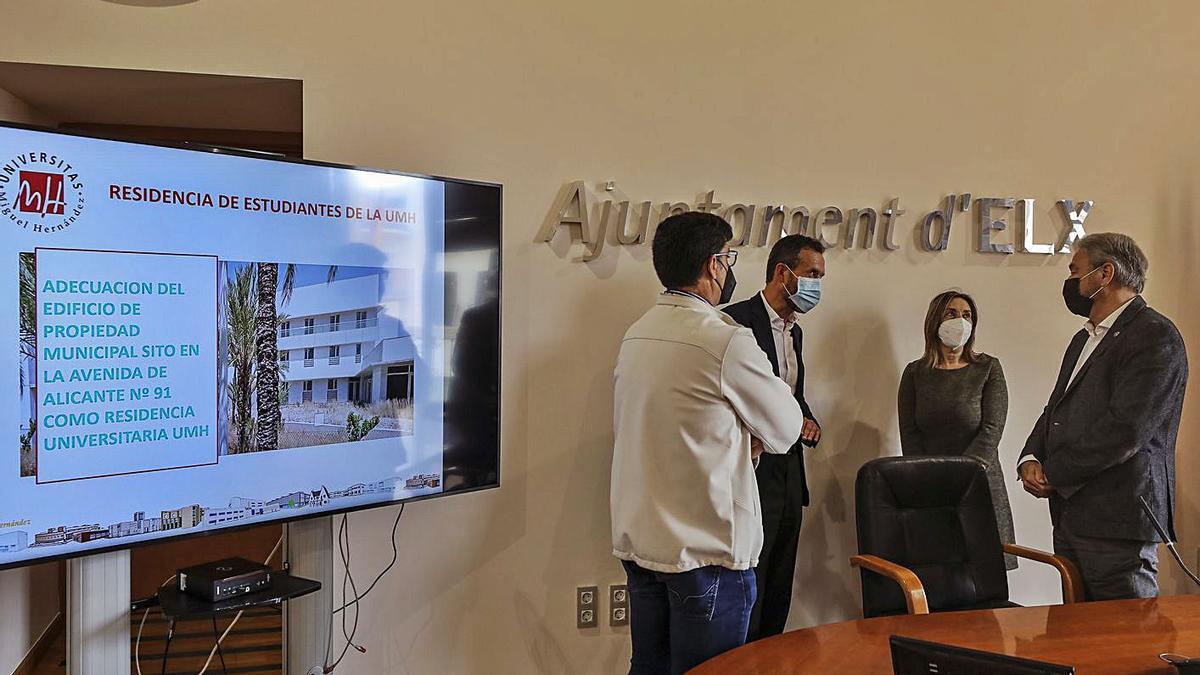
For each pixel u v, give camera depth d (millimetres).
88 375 1806
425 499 2471
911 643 1443
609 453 2877
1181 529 3414
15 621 2930
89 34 2439
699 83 2945
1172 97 3410
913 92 3156
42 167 1749
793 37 3033
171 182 1912
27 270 1734
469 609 2770
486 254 2488
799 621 3082
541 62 2795
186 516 1947
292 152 3525
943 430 2967
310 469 2143
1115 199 3365
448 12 2705
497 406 2523
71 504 1791
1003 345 3271
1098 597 2646
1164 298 3406
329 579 2318
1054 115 3301
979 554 2643
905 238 3160
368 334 2240
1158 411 2531
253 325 2039
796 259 2795
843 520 3111
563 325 2830
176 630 3604
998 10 3236
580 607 2865
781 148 3027
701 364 2059
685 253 2184
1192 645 1740
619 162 2873
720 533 2057
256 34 2559
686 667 2086
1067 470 2658
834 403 3092
